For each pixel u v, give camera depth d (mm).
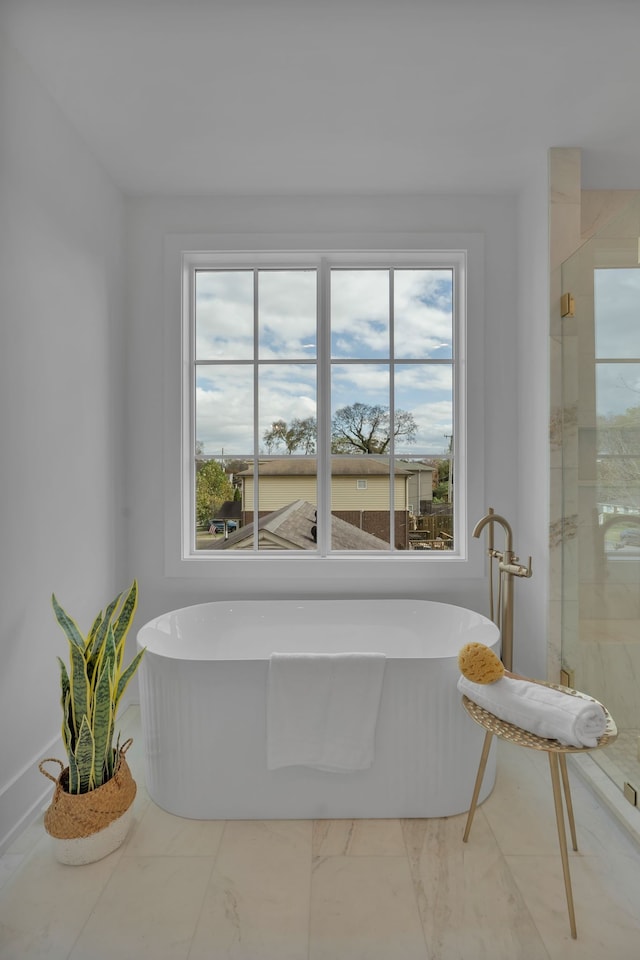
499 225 2639
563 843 1373
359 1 1540
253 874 1558
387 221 2629
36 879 1538
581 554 2139
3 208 1691
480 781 1675
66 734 1616
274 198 2639
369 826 1773
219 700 1794
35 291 1870
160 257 2648
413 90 1907
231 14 1584
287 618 2541
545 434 2324
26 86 1800
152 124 2098
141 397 2646
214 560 2643
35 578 1865
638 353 1737
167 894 1483
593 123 2102
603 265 1950
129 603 1784
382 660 1763
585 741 1404
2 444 1686
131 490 2650
